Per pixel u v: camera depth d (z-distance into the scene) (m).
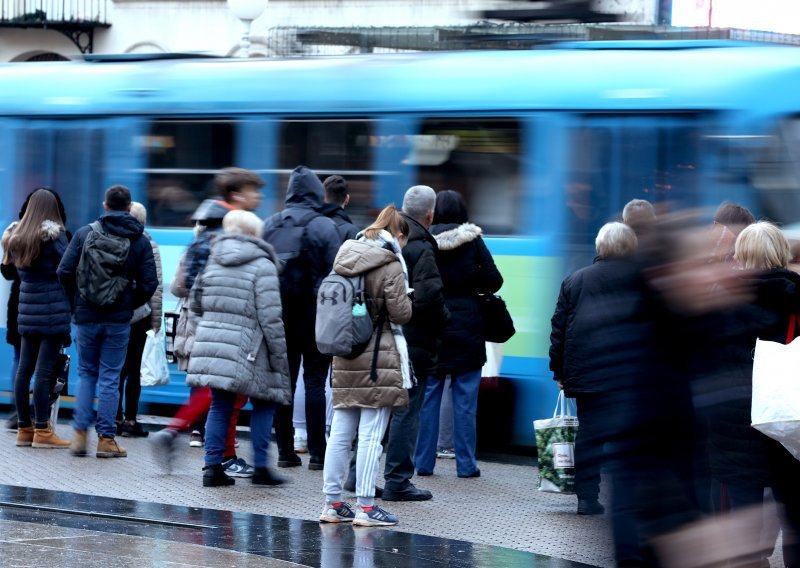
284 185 23.59
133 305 20.36
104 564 13.05
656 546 9.81
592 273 15.48
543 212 21.36
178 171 24.66
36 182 26.05
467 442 19.58
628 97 20.78
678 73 20.59
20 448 21.27
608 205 20.94
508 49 22.72
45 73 26.30
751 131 19.97
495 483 19.30
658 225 10.14
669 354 9.99
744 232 13.12
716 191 20.14
